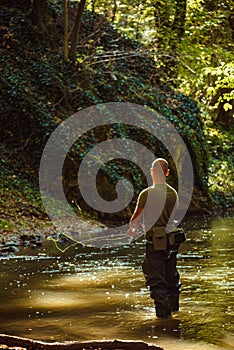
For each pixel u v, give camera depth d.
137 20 28.48
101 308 8.59
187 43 26.66
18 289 9.90
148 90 23.44
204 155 23.59
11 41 22.41
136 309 8.52
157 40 26.81
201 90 30.53
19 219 16.77
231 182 26.77
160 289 8.10
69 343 6.44
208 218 21.27
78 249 14.21
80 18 22.31
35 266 11.96
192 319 7.94
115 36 25.27
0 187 18.27
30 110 20.34
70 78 21.84
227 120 33.16
